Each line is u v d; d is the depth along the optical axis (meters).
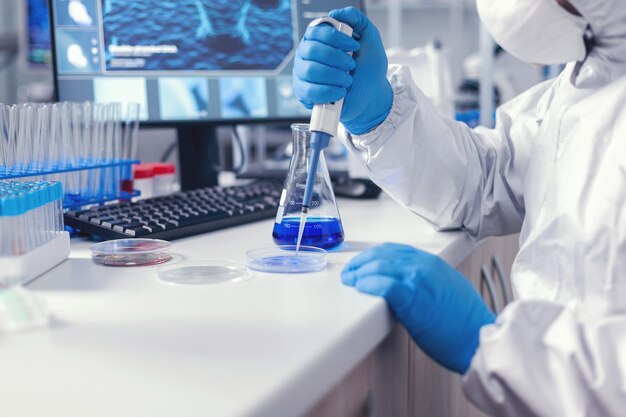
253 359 0.48
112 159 1.10
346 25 0.86
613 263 0.76
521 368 0.60
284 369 0.47
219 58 1.28
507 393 0.62
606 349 0.61
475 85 2.48
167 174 1.23
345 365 0.55
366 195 1.29
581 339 0.61
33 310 0.56
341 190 1.32
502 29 0.85
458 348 0.69
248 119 1.32
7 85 2.89
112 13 1.18
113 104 1.11
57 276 0.72
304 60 0.83
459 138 1.03
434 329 0.67
